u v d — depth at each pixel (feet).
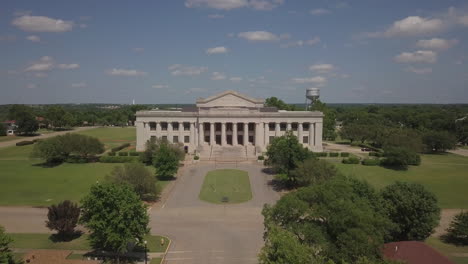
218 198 248.73
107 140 560.61
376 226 129.80
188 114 427.74
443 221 205.98
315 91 565.94
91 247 164.76
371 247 120.67
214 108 448.65
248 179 301.43
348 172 318.04
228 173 322.96
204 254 159.43
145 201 239.91
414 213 164.45
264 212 145.69
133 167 238.68
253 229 191.11
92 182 284.61
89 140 358.02
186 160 379.76
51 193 254.47
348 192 153.58
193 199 246.06
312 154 285.84
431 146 450.71
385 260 113.60
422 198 167.53
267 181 295.07
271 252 112.98
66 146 347.56
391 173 318.24
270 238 117.29
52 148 340.39
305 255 107.96
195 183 288.10
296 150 276.82
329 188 150.92
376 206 164.14
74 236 178.60
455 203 239.71
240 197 251.39
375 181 294.25
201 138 429.38
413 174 316.60
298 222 139.33
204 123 452.35
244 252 161.58
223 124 428.56
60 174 310.65
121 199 142.61
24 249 161.58
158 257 155.53
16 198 242.58
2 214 210.38
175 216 211.61
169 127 432.25
